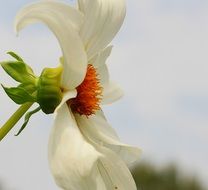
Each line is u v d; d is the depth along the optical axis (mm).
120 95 696
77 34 635
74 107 665
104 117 680
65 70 644
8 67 651
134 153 682
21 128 646
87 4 649
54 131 633
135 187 660
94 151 623
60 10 628
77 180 620
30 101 647
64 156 624
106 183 660
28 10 619
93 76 668
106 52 674
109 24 660
